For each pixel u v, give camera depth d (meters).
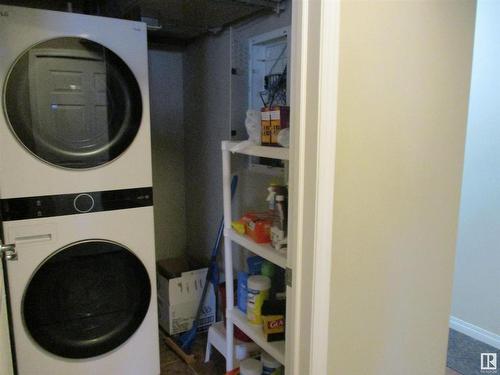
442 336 1.49
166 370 2.08
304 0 0.93
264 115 1.51
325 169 0.97
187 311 2.35
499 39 2.21
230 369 1.79
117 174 1.67
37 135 1.50
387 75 1.09
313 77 0.94
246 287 1.72
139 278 1.78
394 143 1.15
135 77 1.67
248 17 2.07
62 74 1.54
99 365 1.73
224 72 2.27
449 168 1.36
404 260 1.27
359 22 0.99
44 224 1.55
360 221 1.11
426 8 1.15
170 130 2.77
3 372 1.04
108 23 1.59
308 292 1.03
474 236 2.42
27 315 1.57
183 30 2.32
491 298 2.37
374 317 1.22
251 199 2.17
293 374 1.11
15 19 1.42
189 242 2.88
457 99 1.32
